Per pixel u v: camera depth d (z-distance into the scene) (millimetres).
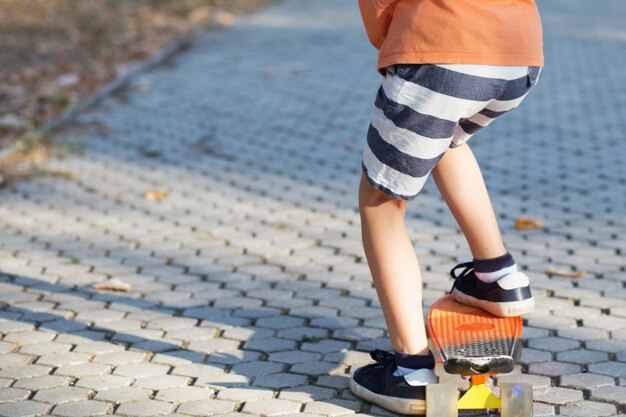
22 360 3535
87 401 3195
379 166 2838
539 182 5992
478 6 2727
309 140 6996
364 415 3070
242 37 11133
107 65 9242
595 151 6695
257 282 4383
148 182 6020
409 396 2992
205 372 3432
